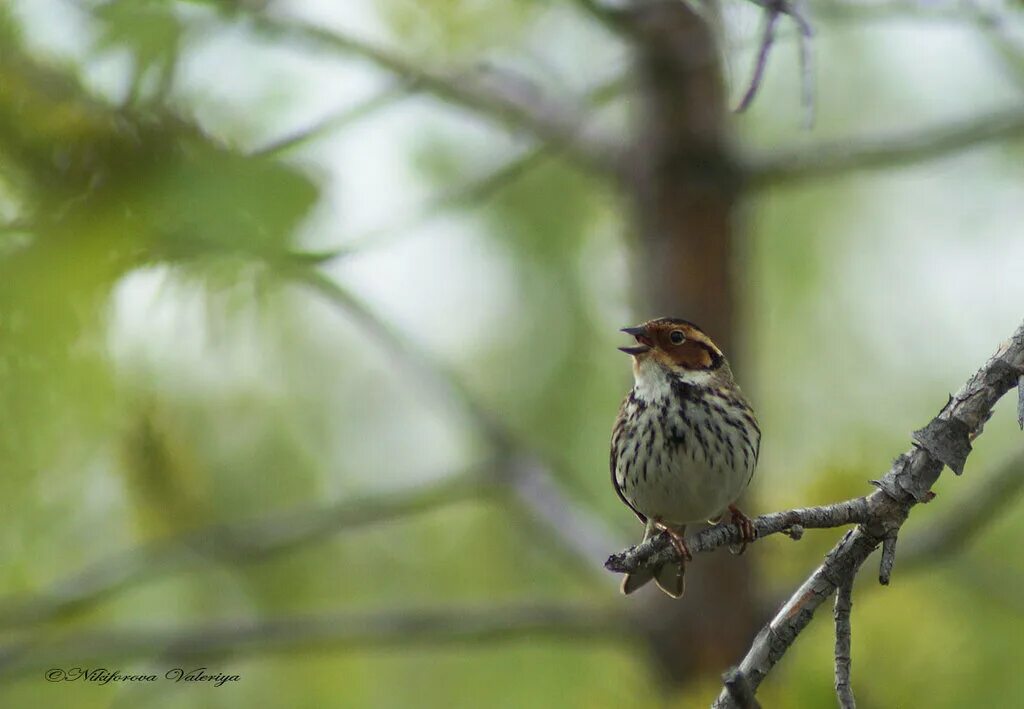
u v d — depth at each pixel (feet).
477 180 30.68
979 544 43.27
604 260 49.08
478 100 38.50
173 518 34.76
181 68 18.07
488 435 39.73
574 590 46.47
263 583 43.52
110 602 40.88
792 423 47.21
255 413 40.37
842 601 20.72
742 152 39.50
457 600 45.80
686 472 33.24
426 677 44.45
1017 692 35.78
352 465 44.73
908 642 32.07
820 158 38.29
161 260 16.79
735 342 39.14
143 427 31.37
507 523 46.96
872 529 20.94
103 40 17.98
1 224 15.67
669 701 31.32
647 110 39.34
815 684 29.86
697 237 38.96
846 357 48.65
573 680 43.83
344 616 35.73
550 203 49.06
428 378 39.52
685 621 37.32
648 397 34.12
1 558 31.45
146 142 16.40
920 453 20.99
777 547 38.01
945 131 37.14
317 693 42.47
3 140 15.78
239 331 23.72
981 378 21.17
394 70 35.42
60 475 19.88
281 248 16.89
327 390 43.01
